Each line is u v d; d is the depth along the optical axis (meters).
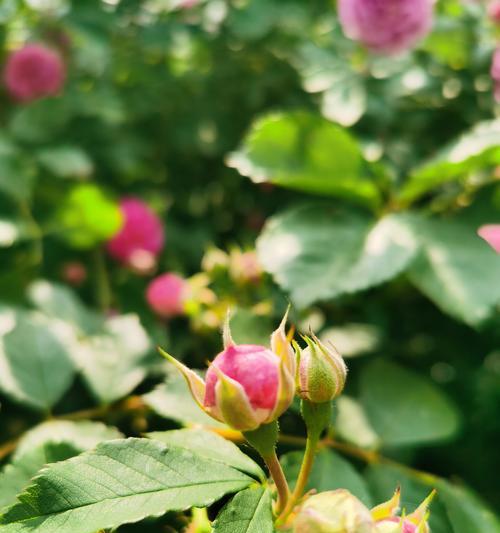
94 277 0.56
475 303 0.34
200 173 0.66
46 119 0.59
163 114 0.67
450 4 0.54
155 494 0.25
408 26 0.47
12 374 0.34
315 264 0.35
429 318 0.49
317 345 0.25
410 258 0.35
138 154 0.64
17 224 0.51
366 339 0.43
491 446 0.59
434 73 0.51
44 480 0.25
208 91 0.65
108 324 0.36
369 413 0.35
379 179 0.38
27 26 0.60
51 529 0.24
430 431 0.35
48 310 0.42
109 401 0.34
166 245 0.60
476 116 0.51
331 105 0.48
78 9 0.58
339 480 0.31
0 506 0.28
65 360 0.34
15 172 0.52
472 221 0.39
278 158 0.38
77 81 0.65
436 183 0.38
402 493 0.32
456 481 0.50
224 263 0.37
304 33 0.60
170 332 0.46
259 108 0.62
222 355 0.25
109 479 0.25
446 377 0.57
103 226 0.53
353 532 0.23
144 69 0.67
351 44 0.53
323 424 0.26
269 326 0.34
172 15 0.63
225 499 0.30
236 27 0.59
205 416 0.31
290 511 0.26
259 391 0.24
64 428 0.32
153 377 0.38
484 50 0.51
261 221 0.59
